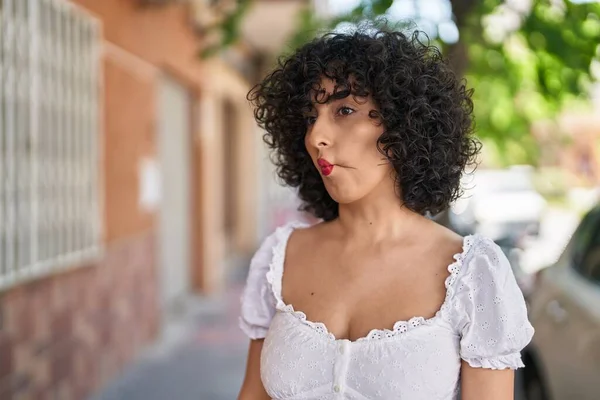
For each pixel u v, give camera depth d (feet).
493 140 19.75
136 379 18.54
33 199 13.25
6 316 12.15
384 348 4.64
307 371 4.82
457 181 5.29
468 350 4.67
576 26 12.29
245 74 41.32
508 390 4.75
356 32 5.14
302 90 5.20
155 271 22.33
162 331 23.61
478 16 12.49
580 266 12.01
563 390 11.07
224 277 36.42
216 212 32.78
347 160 4.98
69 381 15.10
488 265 4.75
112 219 18.04
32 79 13.20
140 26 20.36
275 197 52.70
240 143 43.47
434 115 5.02
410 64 4.99
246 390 5.84
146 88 21.29
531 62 14.70
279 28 34.45
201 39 27.78
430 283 4.83
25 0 13.05
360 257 5.09
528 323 4.78
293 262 5.47
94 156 16.39
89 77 16.25
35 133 13.30
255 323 5.69
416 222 5.16
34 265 13.24
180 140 27.78
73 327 15.35
